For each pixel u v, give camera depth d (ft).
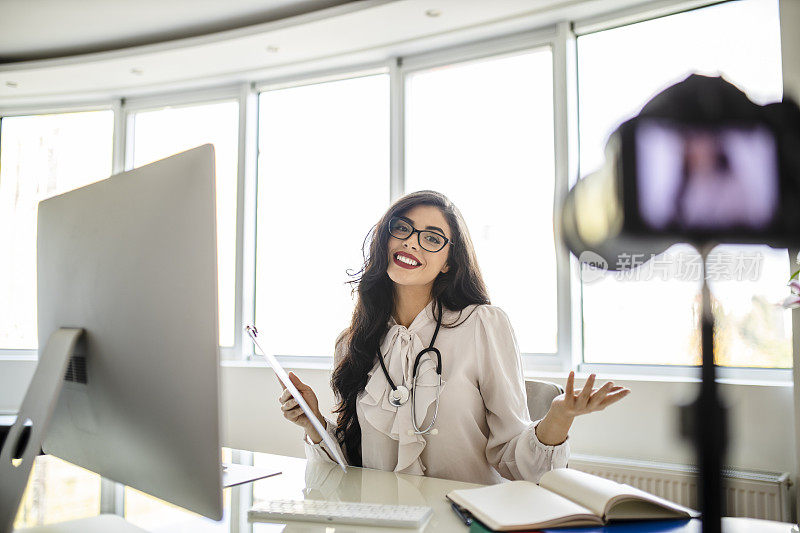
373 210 12.22
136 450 2.95
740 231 1.49
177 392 2.65
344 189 12.51
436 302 5.49
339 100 12.83
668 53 9.95
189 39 11.66
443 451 4.99
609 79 10.43
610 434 8.92
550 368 10.19
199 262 2.54
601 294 10.01
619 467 8.53
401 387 5.05
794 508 7.60
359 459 5.50
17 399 13.14
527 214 10.69
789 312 7.78
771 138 1.48
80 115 14.53
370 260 5.66
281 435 11.38
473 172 11.25
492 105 11.30
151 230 2.76
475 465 5.01
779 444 7.82
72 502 3.83
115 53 12.12
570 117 10.45
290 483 4.37
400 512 3.40
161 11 11.39
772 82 9.09
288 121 13.20
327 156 12.75
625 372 9.70
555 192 10.48
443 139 11.63
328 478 4.54
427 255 5.35
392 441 5.15
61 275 3.38
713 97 1.52
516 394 5.03
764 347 8.43
